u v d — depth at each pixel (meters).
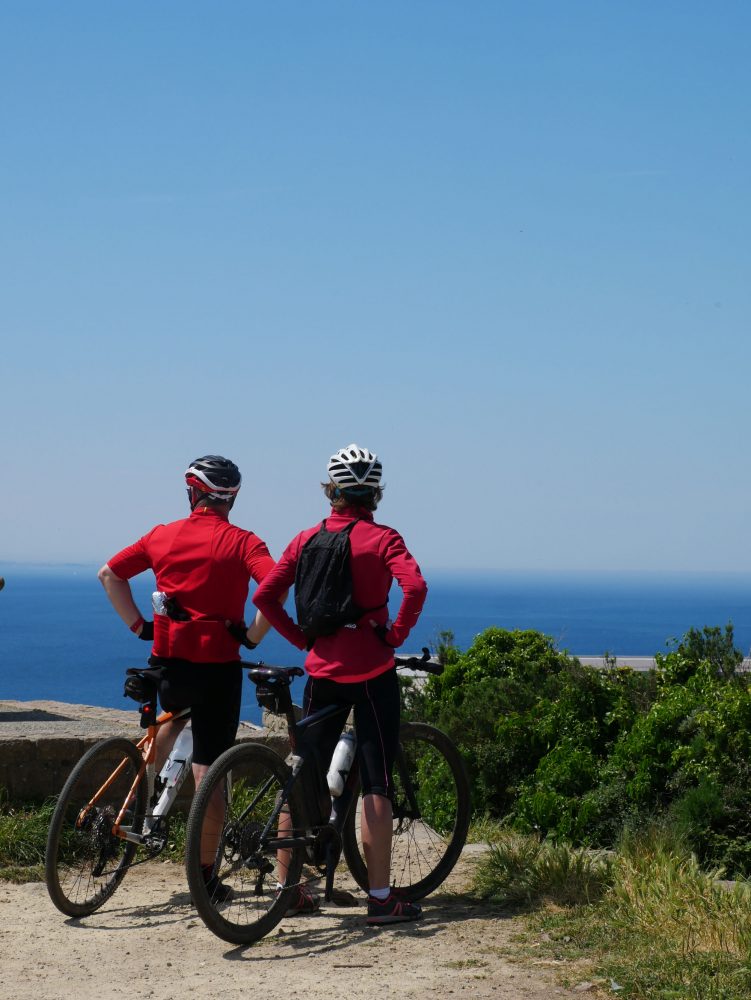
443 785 6.57
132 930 5.11
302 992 4.19
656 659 8.25
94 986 4.32
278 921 5.07
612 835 6.86
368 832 5.16
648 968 4.23
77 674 121.75
